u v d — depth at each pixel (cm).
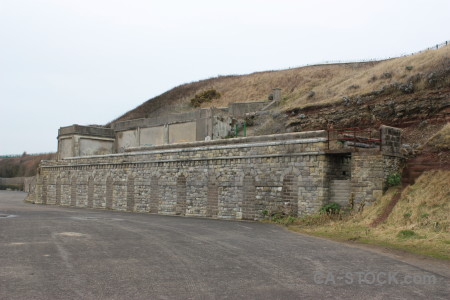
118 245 1515
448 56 4144
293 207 2445
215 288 915
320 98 5469
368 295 877
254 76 9675
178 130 4347
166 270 1095
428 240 1506
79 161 4434
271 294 872
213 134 3969
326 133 2391
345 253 1362
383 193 2141
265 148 2617
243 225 2316
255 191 2656
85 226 2177
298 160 2442
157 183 3409
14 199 6238
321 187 2322
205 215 2977
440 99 3522
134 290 895
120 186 3819
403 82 4116
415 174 2184
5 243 1538
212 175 2952
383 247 1473
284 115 5125
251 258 1267
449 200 1811
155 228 2117
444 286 956
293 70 9306
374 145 2597
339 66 8694
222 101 8731
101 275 1033
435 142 2378
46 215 2992
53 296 842
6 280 973
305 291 899
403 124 3612
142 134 4769
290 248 1463
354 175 2217
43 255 1295
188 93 9956
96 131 5000
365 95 4347
